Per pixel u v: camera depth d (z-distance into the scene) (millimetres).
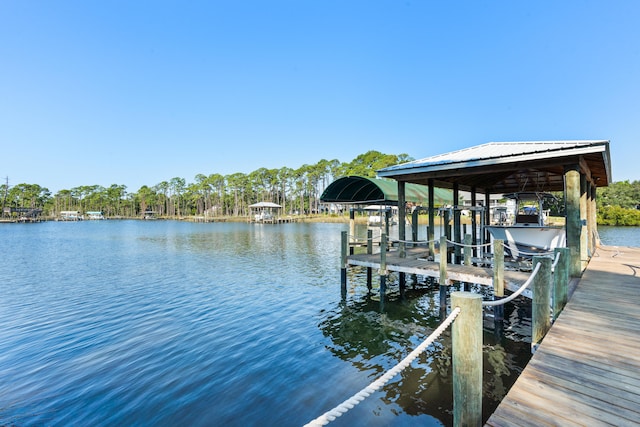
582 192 8562
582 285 6434
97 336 7273
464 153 9414
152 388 5102
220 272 15078
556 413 2529
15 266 17188
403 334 7219
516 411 2564
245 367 5770
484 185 14695
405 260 9617
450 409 4438
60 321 8344
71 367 5812
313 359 6062
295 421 4266
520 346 6395
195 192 98062
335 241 29688
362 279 13211
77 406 4652
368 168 57938
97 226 65500
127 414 4457
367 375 5438
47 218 97750
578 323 4434
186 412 4480
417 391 4898
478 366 2438
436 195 17359
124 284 12703
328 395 4867
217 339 7066
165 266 16875
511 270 8164
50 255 21562
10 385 5223
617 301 5391
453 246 12875
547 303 4355
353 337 7098
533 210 18578
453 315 2506
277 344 6773
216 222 79375
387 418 4273
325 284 12375
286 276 14016
